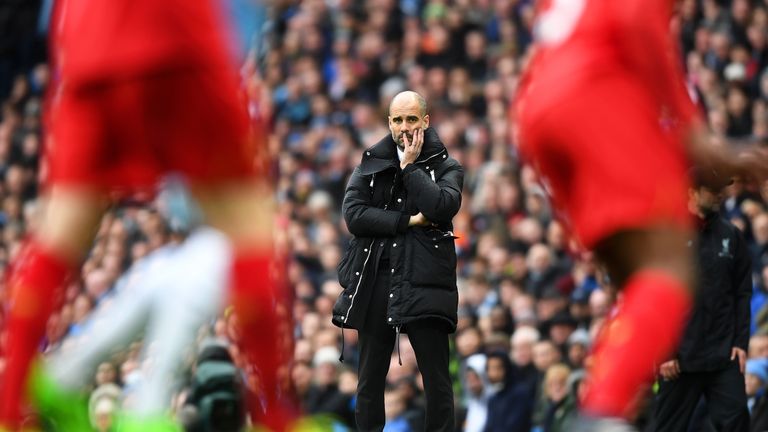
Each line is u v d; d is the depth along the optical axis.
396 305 28.98
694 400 34.28
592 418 16.53
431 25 79.88
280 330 16.91
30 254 16.27
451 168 29.95
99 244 60.62
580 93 17.92
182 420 25.30
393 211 29.59
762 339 41.69
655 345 16.88
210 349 25.72
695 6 73.19
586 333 46.00
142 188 16.89
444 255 29.34
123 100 16.47
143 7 16.47
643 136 17.77
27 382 15.73
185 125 16.59
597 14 18.19
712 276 33.69
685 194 17.84
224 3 16.88
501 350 43.44
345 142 72.31
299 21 81.06
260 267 16.75
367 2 81.94
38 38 89.12
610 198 17.61
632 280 17.56
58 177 16.59
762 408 38.53
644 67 17.89
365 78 79.19
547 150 18.33
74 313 55.00
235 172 16.77
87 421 16.20
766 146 19.12
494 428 42.84
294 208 67.38
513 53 76.62
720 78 69.19
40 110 80.69
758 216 51.31
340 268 30.23
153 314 24.25
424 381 29.31
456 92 74.94
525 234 57.44
